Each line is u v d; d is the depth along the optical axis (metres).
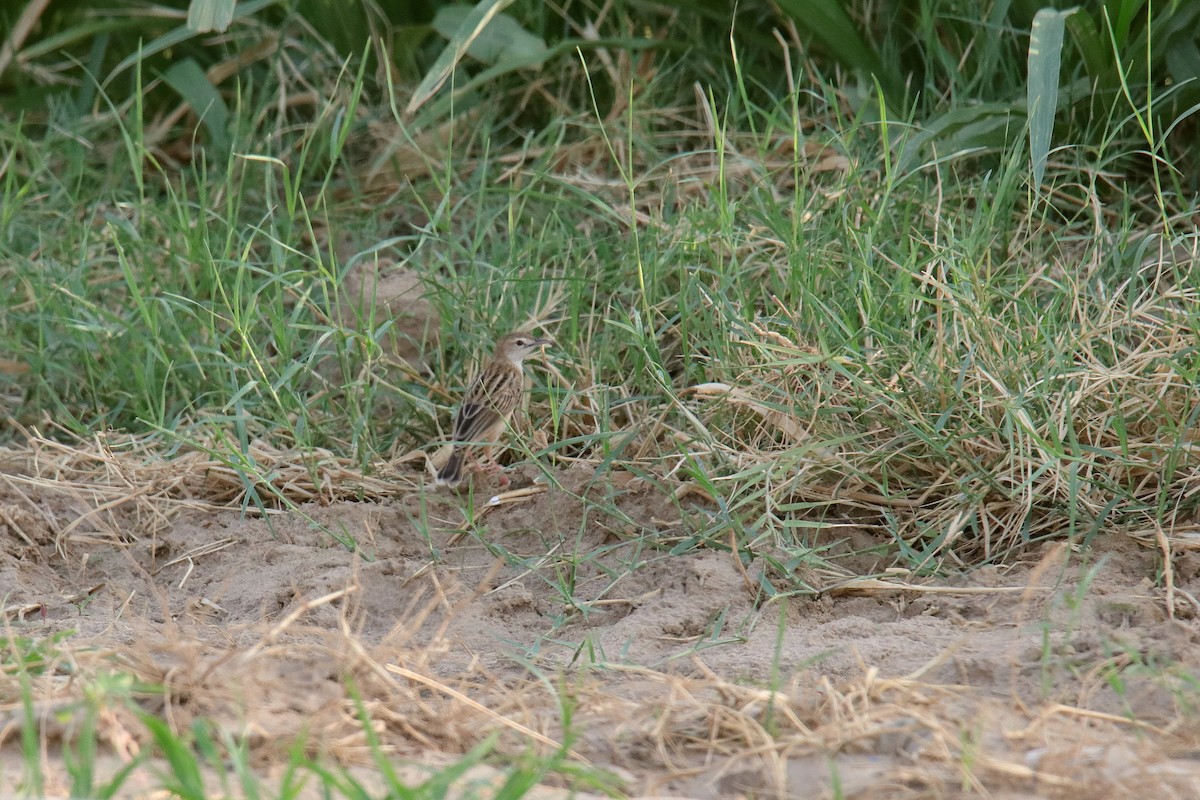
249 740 6.47
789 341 10.08
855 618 8.41
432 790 5.76
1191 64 12.32
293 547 10.01
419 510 10.63
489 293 12.45
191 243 12.37
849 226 11.10
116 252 13.91
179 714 6.67
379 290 12.96
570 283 12.28
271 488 10.29
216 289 12.51
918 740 6.61
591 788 6.37
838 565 9.38
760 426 10.38
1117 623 8.09
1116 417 9.18
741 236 11.67
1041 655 7.54
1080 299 10.74
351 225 14.15
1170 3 11.84
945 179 12.29
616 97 14.70
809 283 10.82
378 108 15.49
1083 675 7.33
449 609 8.35
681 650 8.27
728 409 10.50
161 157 16.25
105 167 15.97
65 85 16.61
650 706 7.12
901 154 11.54
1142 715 6.91
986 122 12.35
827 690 7.09
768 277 11.98
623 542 9.49
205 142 16.11
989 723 6.80
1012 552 9.23
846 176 11.71
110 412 12.25
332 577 9.34
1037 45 10.63
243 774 5.68
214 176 15.08
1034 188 11.54
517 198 13.73
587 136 14.86
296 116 16.08
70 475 11.26
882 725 6.76
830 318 10.11
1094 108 12.50
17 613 9.19
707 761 6.67
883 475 9.61
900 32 14.12
